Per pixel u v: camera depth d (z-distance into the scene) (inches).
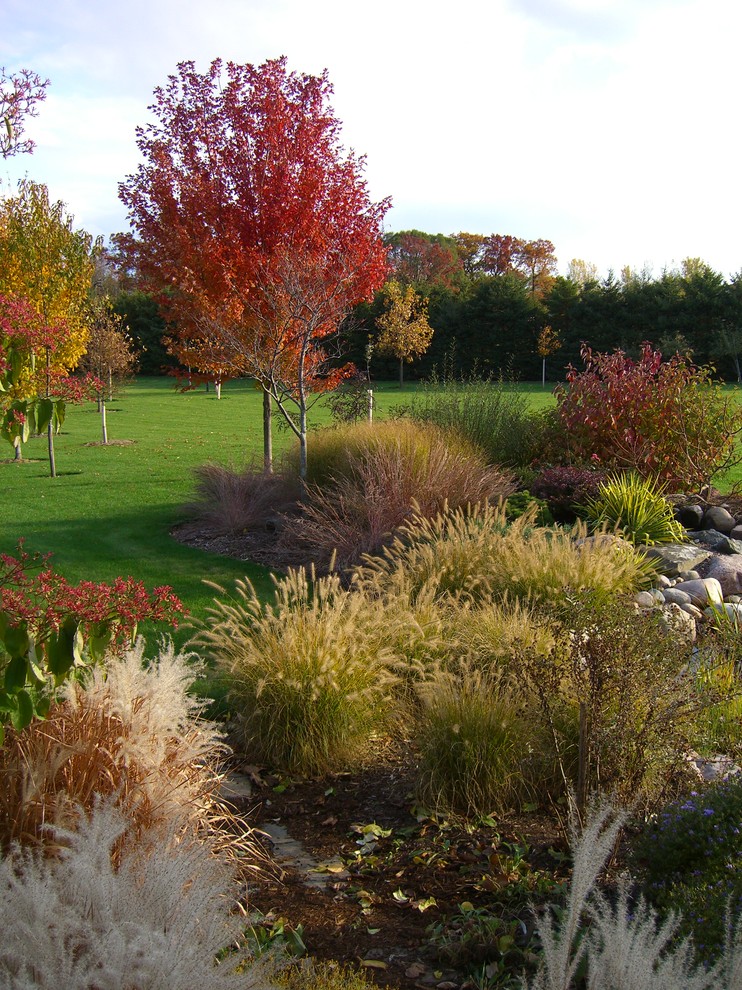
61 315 679.1
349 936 122.3
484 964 114.0
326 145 505.4
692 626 243.3
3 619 108.6
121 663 142.4
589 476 418.3
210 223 502.0
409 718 197.0
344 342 560.7
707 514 389.1
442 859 143.2
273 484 453.4
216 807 152.3
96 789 124.9
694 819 125.7
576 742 160.9
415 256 2664.9
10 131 150.5
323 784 177.2
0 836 117.9
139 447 866.1
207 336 508.1
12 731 128.1
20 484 625.3
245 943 112.6
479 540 284.5
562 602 233.5
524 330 1606.8
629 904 120.0
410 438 418.9
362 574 280.4
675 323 1502.2
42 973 81.8
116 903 90.2
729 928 94.5
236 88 496.7
